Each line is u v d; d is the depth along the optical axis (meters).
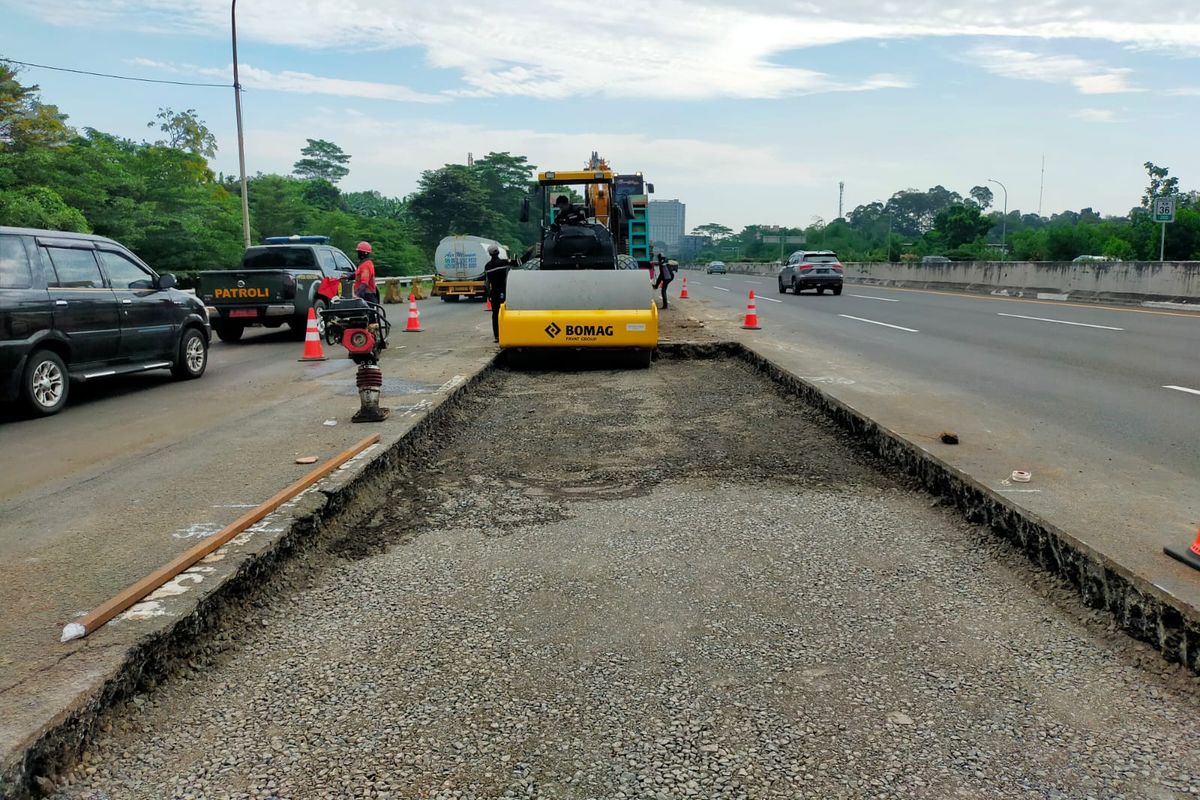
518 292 12.34
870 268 45.38
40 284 8.98
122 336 10.10
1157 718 3.17
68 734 2.88
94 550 4.56
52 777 2.78
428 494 6.28
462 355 13.42
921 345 14.16
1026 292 28.84
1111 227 68.12
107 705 3.12
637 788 2.77
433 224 87.94
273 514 4.98
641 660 3.63
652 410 9.46
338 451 6.75
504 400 10.33
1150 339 14.42
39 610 3.76
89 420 8.77
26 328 8.70
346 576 4.67
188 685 3.48
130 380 11.70
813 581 4.48
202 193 33.72
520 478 6.68
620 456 7.32
